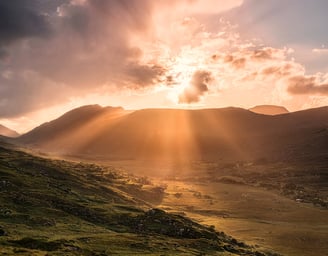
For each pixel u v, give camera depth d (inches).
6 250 2664.9
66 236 3496.6
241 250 4188.0
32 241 3075.8
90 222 4559.5
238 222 7691.9
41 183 6141.7
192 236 4345.5
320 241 6018.7
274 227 7204.7
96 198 6190.9
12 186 5462.6
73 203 5187.0
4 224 3703.3
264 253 4579.2
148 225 4589.1
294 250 5408.5
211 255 3481.8
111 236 3668.8
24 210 4463.6
